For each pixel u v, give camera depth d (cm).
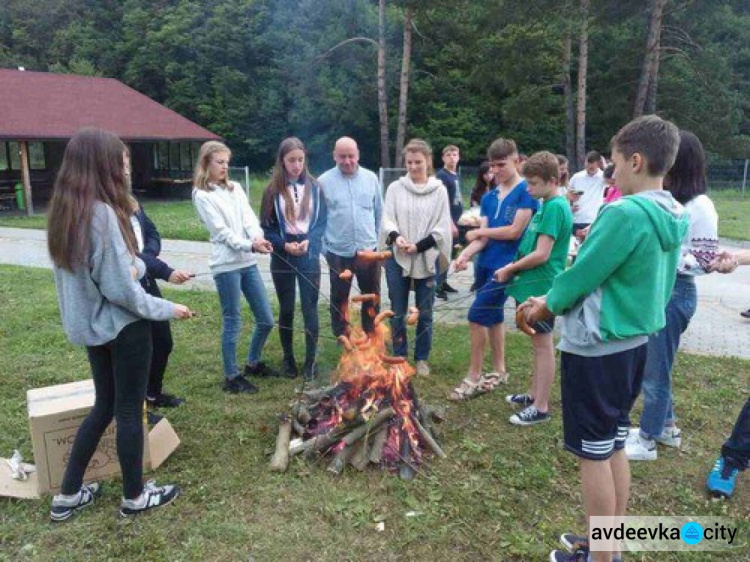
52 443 302
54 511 286
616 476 253
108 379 280
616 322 228
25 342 543
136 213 386
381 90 2564
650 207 223
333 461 329
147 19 3666
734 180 2377
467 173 2200
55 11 4125
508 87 2395
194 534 277
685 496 312
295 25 3400
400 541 274
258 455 347
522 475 327
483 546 273
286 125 3403
